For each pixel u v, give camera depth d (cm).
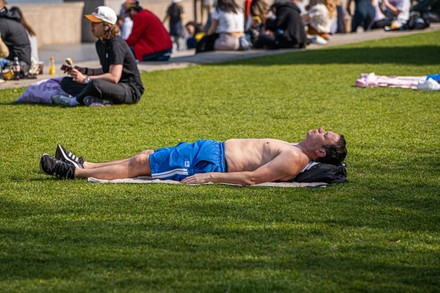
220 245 795
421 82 1834
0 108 1566
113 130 1373
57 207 915
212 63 2394
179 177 1023
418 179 1069
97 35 1588
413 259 767
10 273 720
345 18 3584
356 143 1284
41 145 1252
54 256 762
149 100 1689
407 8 3581
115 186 999
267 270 729
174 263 745
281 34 2784
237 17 2753
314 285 696
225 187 998
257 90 1850
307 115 1529
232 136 1333
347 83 1952
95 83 1566
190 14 4109
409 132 1370
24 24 2127
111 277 711
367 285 701
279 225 860
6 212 897
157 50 2402
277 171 1002
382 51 2662
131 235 820
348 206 934
